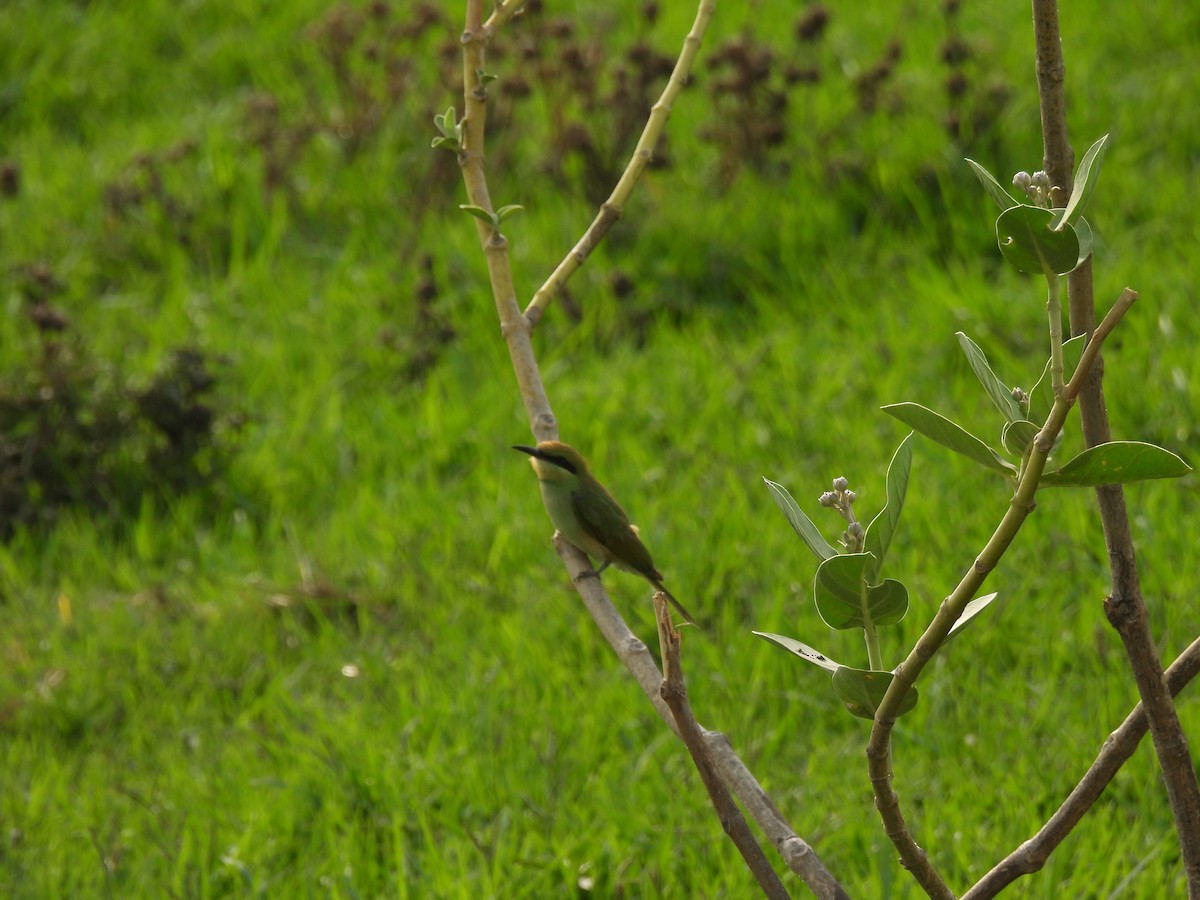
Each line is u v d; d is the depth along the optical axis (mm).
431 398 13719
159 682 10680
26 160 19047
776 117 16266
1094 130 16125
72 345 13617
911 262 14742
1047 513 10758
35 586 12102
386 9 18000
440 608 11086
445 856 8242
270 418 14008
